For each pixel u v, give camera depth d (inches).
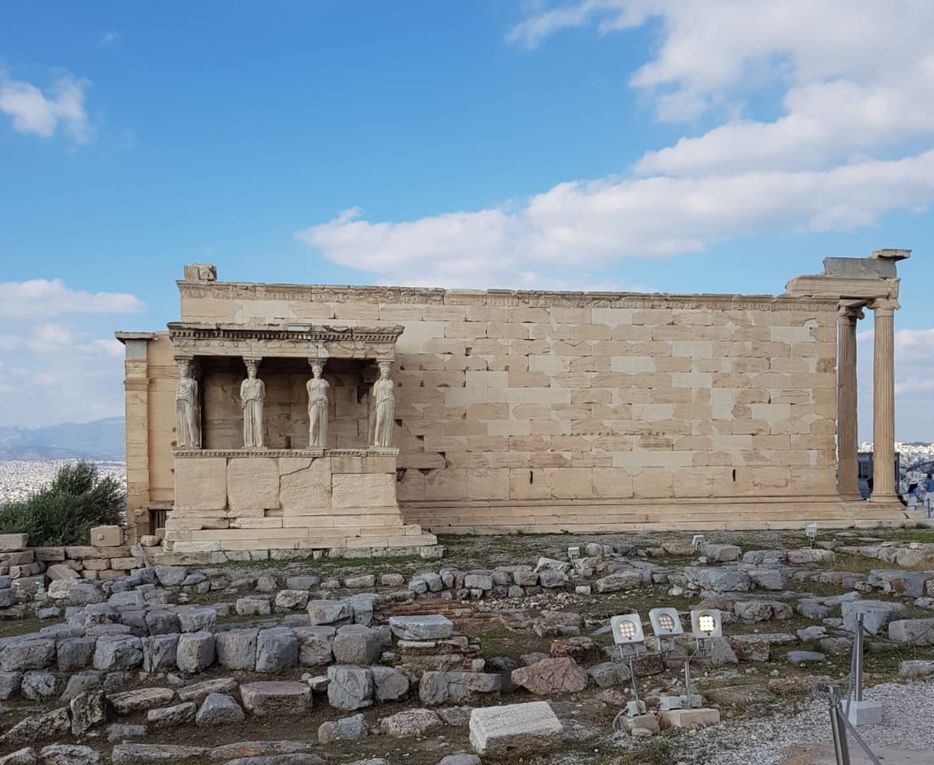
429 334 1104.8
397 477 1089.4
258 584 761.6
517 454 1118.4
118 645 503.2
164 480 1067.9
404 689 480.7
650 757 378.9
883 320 1243.2
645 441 1151.6
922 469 2215.8
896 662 534.9
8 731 432.1
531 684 495.8
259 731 443.8
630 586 769.6
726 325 1182.9
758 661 546.3
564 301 1139.9
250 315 1058.7
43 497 1311.5
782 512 1171.3
